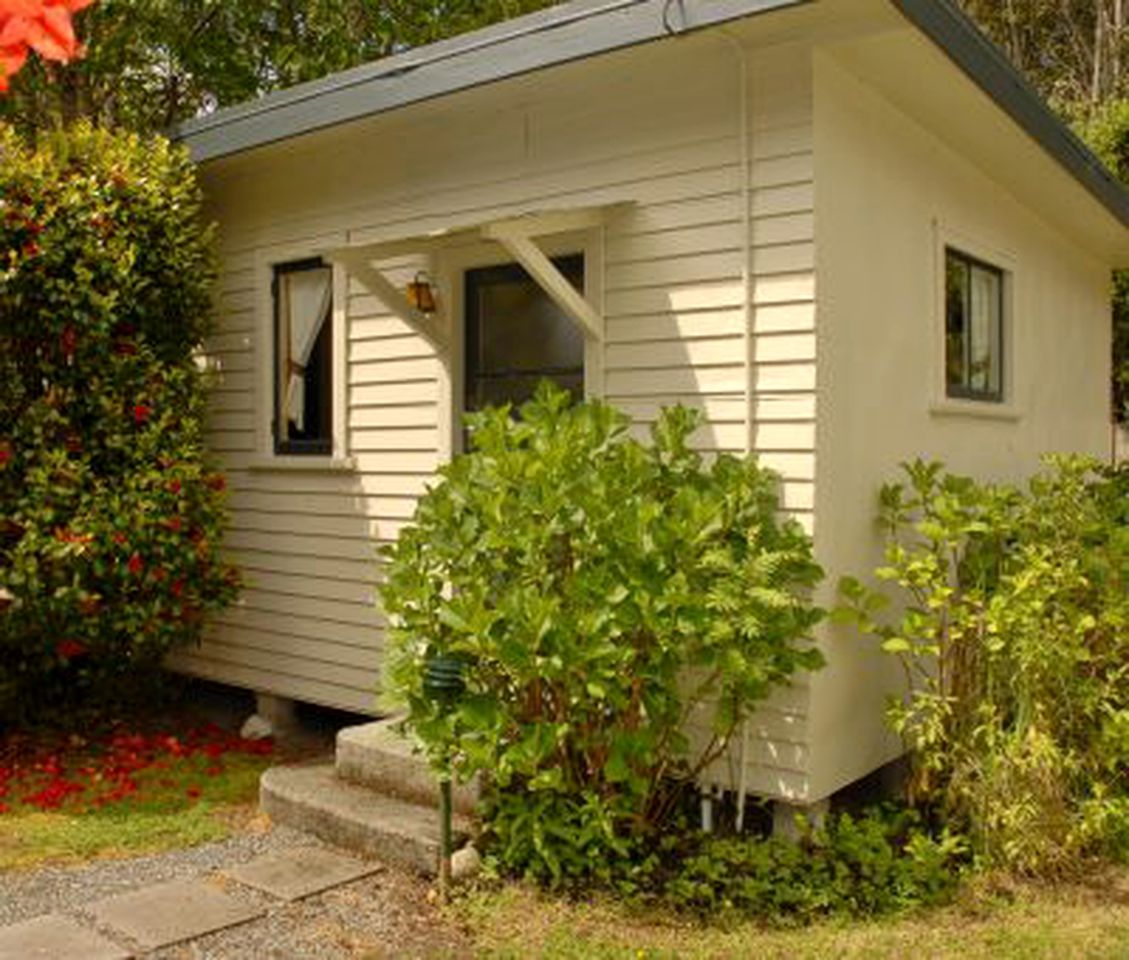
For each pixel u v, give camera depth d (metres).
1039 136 5.56
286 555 6.31
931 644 4.54
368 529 5.90
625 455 4.11
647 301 4.78
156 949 3.40
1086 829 4.15
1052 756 4.14
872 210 4.84
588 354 4.95
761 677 3.86
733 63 4.53
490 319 5.54
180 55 10.25
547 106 5.08
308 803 4.45
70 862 4.20
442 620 3.86
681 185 4.68
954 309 6.02
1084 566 4.47
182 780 5.33
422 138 5.55
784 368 4.41
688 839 4.30
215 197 6.59
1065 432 7.92
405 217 5.64
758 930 3.71
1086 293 8.53
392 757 4.52
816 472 4.36
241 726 6.52
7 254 5.08
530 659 3.72
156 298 5.60
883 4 3.97
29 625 5.30
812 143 4.34
